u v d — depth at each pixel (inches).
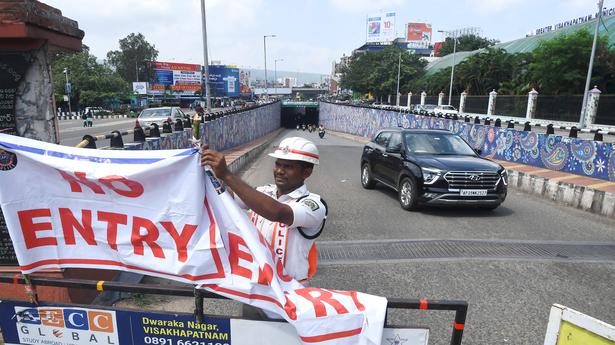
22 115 129.9
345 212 304.3
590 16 1620.3
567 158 417.4
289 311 71.7
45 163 79.3
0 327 85.4
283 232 77.3
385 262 199.2
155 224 79.4
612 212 292.7
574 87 1184.8
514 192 393.1
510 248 221.3
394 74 2748.5
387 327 75.5
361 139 1200.8
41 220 82.5
